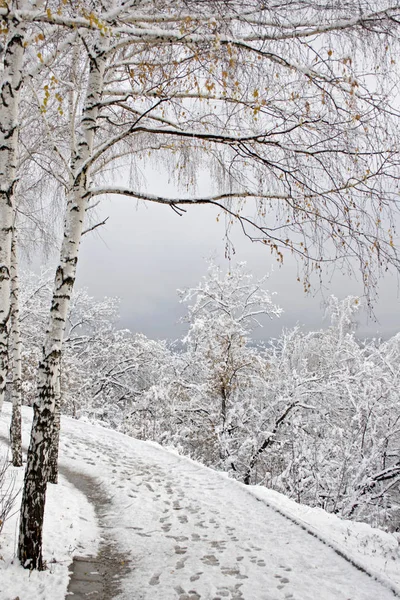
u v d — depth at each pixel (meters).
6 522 5.84
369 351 18.45
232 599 4.75
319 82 3.84
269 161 4.27
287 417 17.09
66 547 5.74
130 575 5.33
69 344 24.50
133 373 26.45
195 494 8.87
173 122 4.77
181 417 19.05
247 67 4.07
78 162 5.06
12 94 3.98
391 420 14.52
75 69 5.69
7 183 3.98
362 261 3.92
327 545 6.27
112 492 8.74
